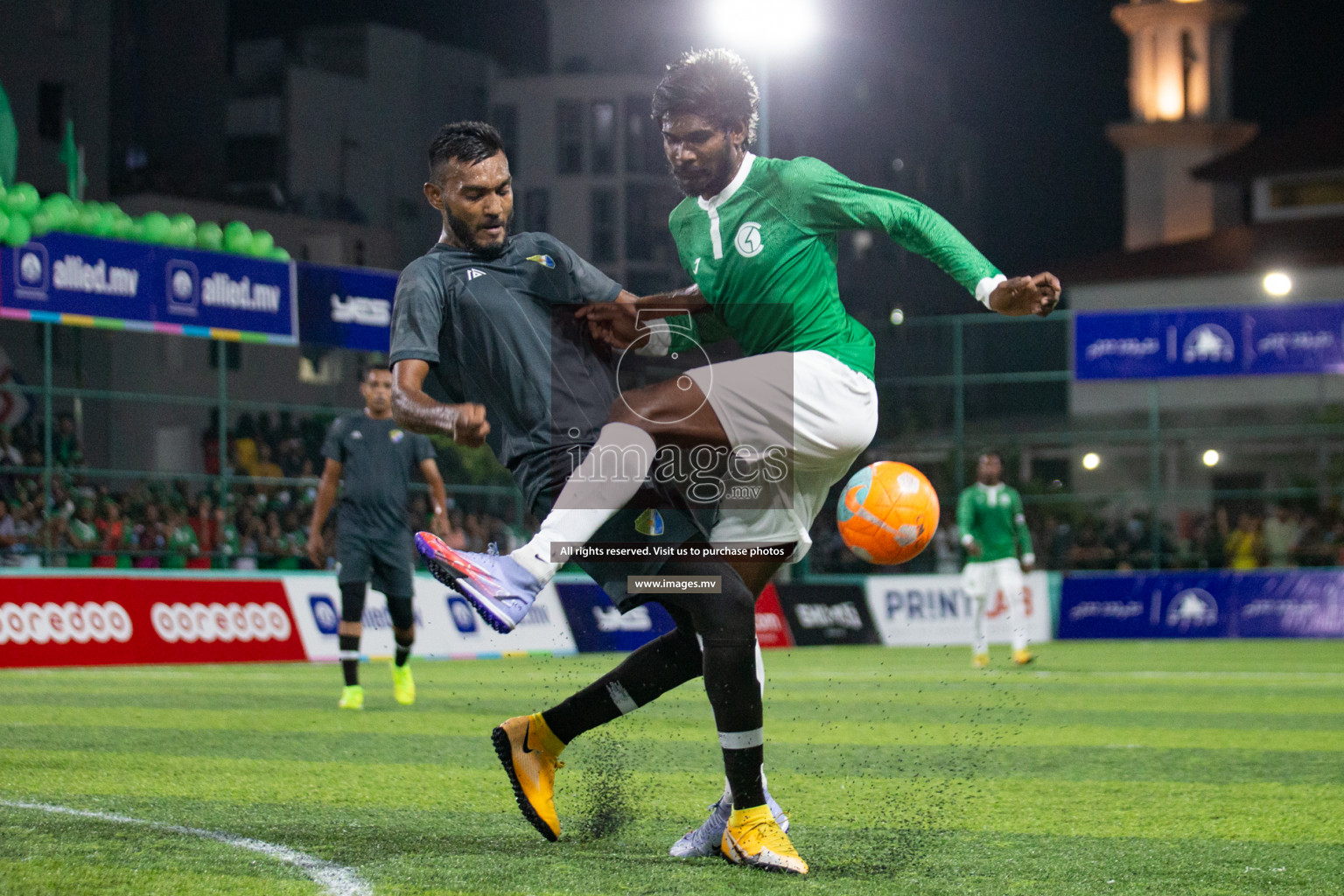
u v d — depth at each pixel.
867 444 4.11
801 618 19.89
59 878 3.64
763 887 3.63
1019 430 30.91
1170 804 5.24
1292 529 24.11
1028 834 4.55
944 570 22.81
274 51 38.94
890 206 4.07
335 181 36.53
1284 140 36.34
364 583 9.16
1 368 22.16
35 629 13.55
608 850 4.15
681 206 4.26
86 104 29.55
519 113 42.09
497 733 4.21
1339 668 14.77
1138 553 23.34
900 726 8.33
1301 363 20.80
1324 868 4.01
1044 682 12.50
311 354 29.06
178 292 14.45
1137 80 42.03
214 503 17.55
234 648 15.05
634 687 4.19
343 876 3.72
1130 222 41.50
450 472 21.92
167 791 5.27
